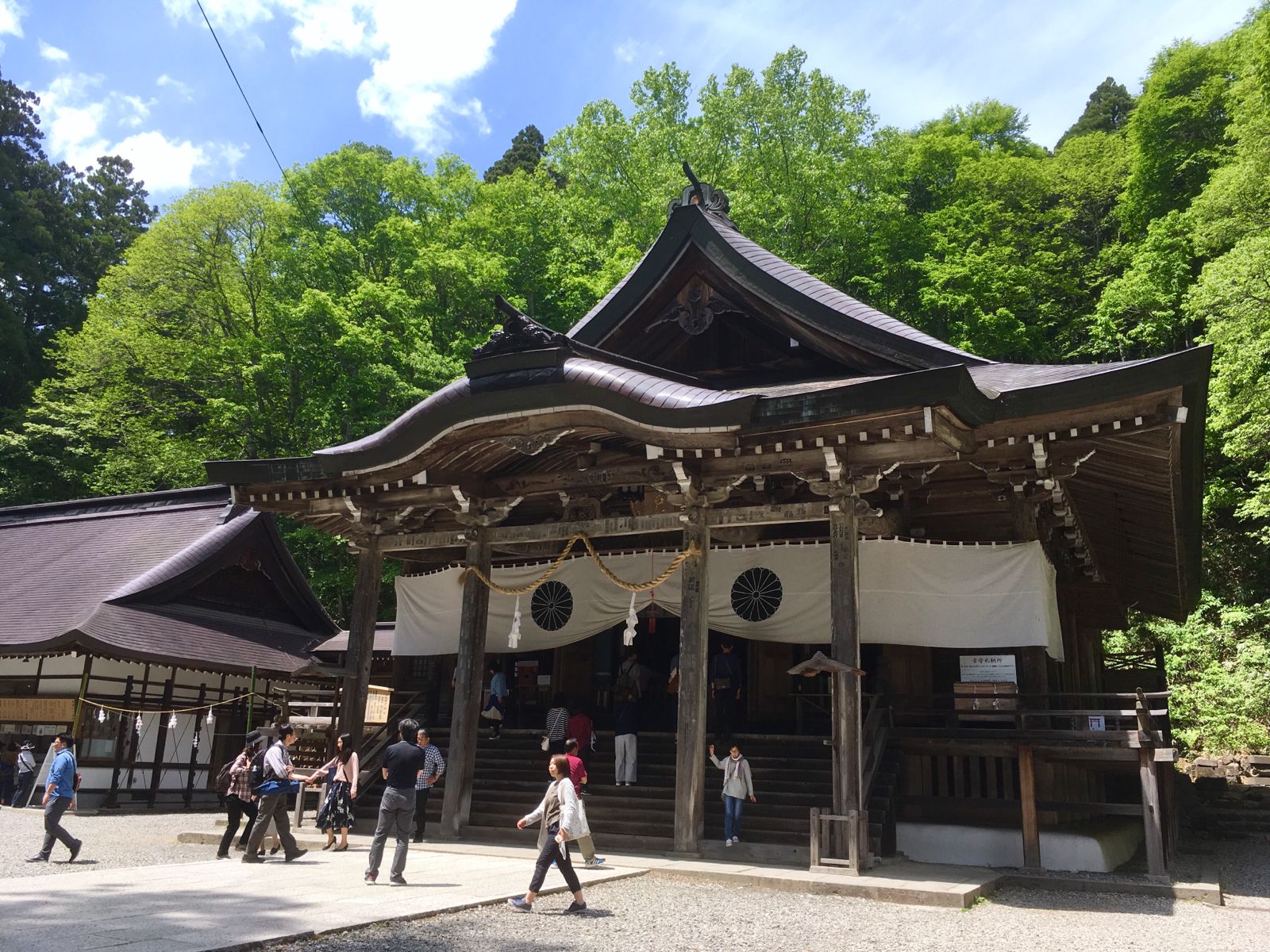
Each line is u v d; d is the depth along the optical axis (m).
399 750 9.08
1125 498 14.54
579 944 6.66
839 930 7.68
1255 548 30.03
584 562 15.77
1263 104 25.22
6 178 45.62
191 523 24.41
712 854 11.41
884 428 10.96
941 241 35.00
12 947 5.64
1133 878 10.66
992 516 14.62
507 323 12.61
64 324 44.38
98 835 14.01
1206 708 24.62
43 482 36.38
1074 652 18.45
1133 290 30.73
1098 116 50.91
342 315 31.08
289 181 35.97
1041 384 11.20
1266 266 21.80
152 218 54.53
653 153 34.53
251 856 10.38
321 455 14.00
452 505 14.48
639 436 11.70
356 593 15.04
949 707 14.23
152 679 20.22
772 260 15.91
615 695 17.84
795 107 33.19
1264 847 16.77
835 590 11.37
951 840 12.26
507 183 37.41
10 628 19.77
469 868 10.12
